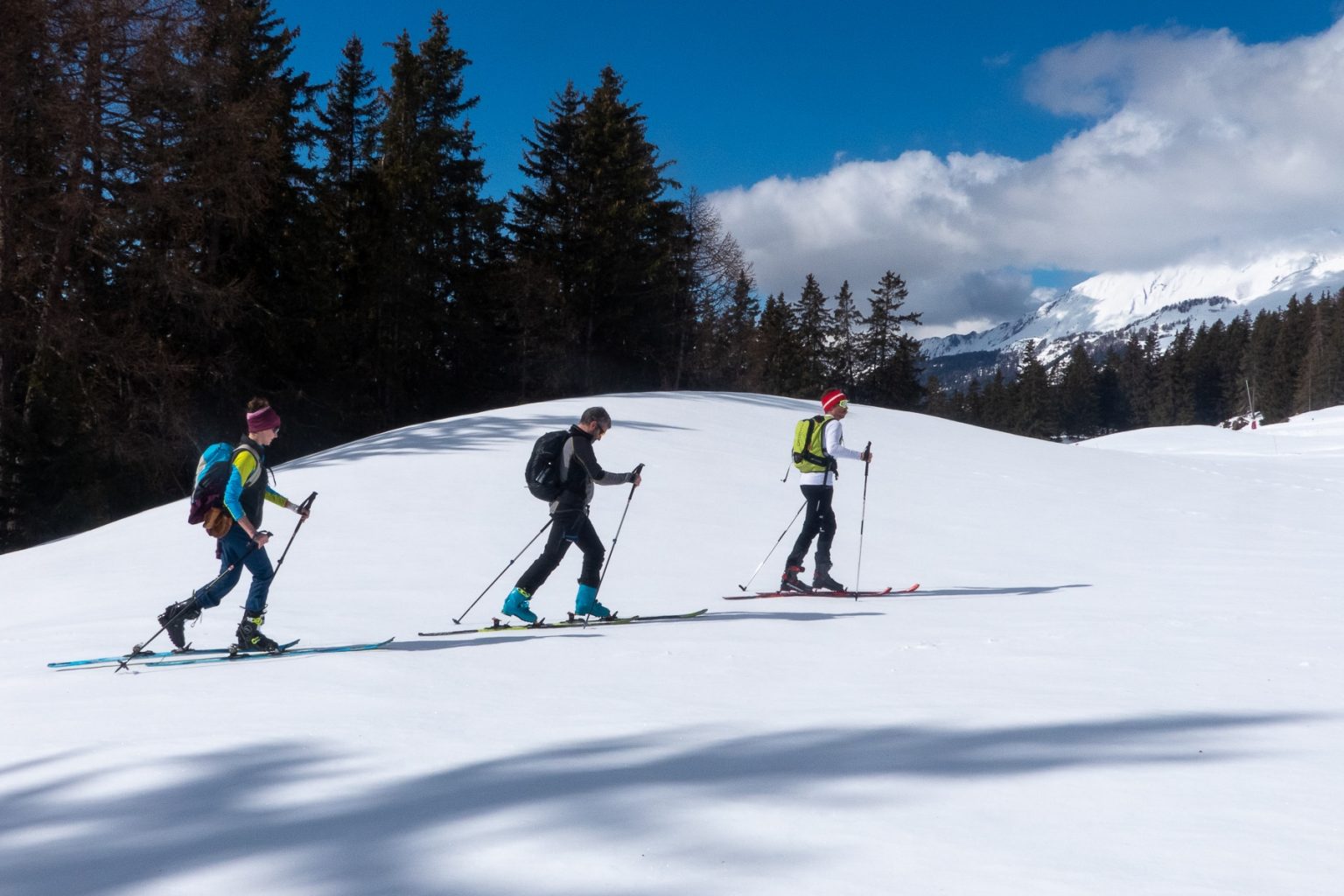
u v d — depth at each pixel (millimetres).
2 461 22328
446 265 47625
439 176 48406
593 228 48781
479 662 5805
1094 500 16938
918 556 11742
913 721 3875
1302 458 30156
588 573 7449
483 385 48656
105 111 24594
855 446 20219
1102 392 146500
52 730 4293
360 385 40000
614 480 7340
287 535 11633
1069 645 5891
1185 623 6711
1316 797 2812
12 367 24766
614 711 4359
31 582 10172
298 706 4633
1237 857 2379
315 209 37469
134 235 25531
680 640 6484
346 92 48844
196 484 6320
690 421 21750
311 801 3090
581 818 2787
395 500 13523
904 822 2678
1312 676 4723
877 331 84562
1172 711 3959
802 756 3396
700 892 2234
